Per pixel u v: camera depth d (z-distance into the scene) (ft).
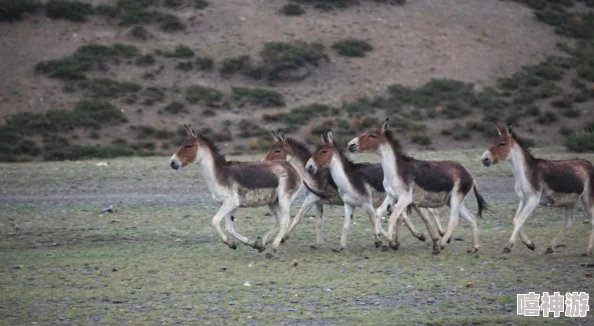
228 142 227.20
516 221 90.74
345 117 244.01
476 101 253.03
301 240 103.35
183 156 88.02
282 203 92.89
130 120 236.63
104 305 73.61
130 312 71.31
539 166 90.02
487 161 89.71
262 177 91.20
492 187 146.41
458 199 92.89
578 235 103.86
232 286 79.30
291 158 102.68
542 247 96.37
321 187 97.09
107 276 84.17
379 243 94.68
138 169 167.73
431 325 66.54
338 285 78.89
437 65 273.13
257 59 268.62
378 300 73.77
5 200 139.74
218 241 103.40
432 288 77.15
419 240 102.27
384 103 251.19
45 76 252.62
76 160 202.80
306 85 260.62
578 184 90.22
